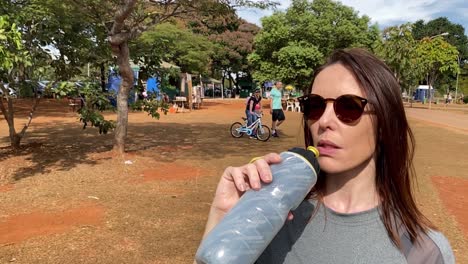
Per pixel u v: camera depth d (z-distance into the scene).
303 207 1.28
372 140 1.24
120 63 9.27
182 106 26.36
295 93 36.16
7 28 7.10
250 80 61.22
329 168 1.23
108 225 5.08
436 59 50.81
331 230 1.22
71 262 4.08
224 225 1.01
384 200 1.24
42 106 25.89
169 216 5.45
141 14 9.62
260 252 1.00
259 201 1.03
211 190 6.77
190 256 4.27
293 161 1.11
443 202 6.52
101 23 9.86
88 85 9.51
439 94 79.81
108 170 8.03
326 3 30.67
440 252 1.17
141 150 10.40
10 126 9.91
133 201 6.08
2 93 9.59
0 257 4.15
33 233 4.79
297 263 1.23
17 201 6.02
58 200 6.08
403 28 34.16
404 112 1.28
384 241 1.18
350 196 1.26
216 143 12.29
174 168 8.44
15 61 7.19
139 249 4.41
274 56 30.41
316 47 29.50
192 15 10.98
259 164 1.10
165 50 11.20
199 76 40.19
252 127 13.47
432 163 10.02
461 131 18.33
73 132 14.04
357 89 1.24
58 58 9.66
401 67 33.53
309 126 1.31
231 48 48.97
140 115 22.77
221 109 30.28
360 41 31.11
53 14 9.21
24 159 8.86
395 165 1.25
